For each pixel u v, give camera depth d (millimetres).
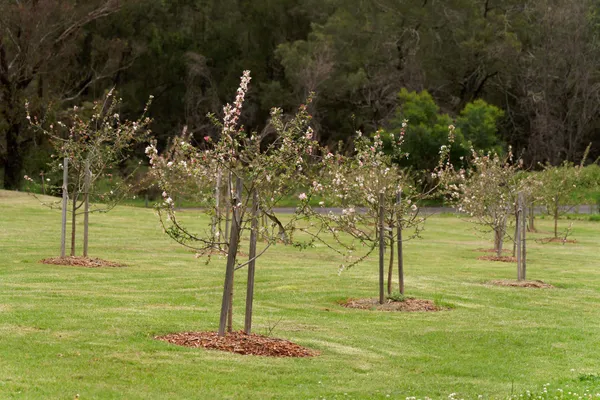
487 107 57625
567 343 11859
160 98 66812
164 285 15359
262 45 69688
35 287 14148
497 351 11180
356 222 16188
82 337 9953
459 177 23938
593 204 47375
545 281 18750
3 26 49312
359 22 66000
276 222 10281
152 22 66875
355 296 15375
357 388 8727
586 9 68875
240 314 12758
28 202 33688
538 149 66000
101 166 18219
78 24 53219
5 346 9258
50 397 7434
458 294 16203
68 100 58469
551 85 66688
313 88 60281
